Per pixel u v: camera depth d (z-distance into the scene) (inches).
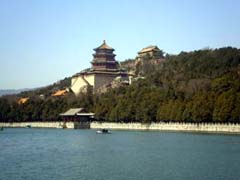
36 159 4746.6
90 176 3659.0
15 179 3543.3
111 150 5605.3
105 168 4055.1
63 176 3666.3
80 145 6432.1
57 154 5236.2
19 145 6594.5
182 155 4936.0
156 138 7480.3
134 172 3828.7
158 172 3811.5
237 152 5142.7
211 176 3612.2
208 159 4571.9
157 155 4975.4
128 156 4926.2
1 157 4963.1
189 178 3540.8
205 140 6752.0
